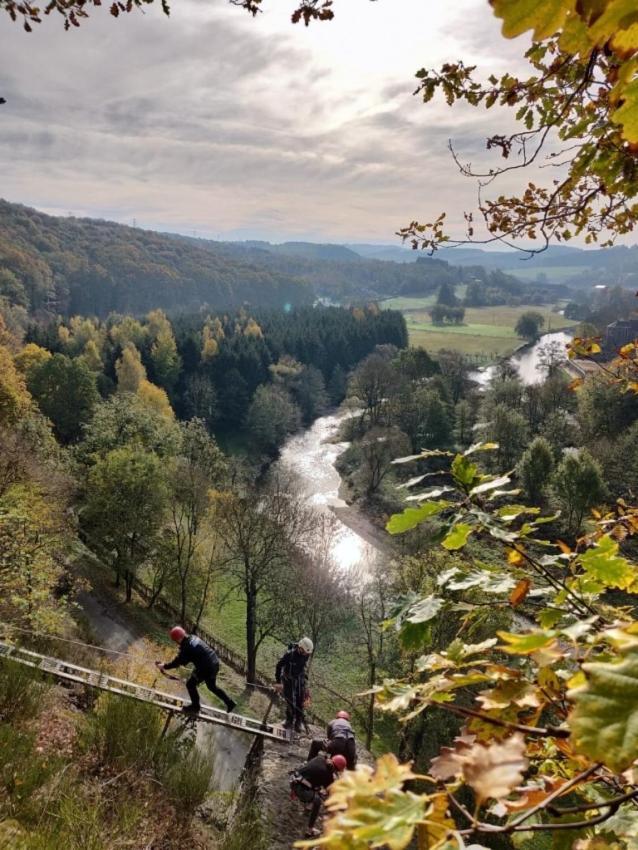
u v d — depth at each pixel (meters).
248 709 24.39
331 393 102.75
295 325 122.25
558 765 1.99
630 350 4.83
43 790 6.06
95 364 81.06
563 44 0.88
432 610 1.96
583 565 1.97
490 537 2.20
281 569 31.28
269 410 75.56
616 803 1.00
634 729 0.73
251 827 7.07
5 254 156.62
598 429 60.12
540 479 45.97
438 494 2.17
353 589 32.31
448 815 0.95
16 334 87.31
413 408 71.12
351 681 27.56
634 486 46.78
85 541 39.56
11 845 4.82
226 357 89.06
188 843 6.57
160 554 34.62
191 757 8.05
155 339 92.12
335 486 61.09
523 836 1.30
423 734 19.80
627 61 0.79
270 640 35.47
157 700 9.28
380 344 122.00
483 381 107.19
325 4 3.50
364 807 0.91
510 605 2.07
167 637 31.11
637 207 3.57
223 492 37.56
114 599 33.00
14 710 7.60
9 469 26.69
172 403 86.38
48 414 59.97
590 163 2.99
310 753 7.71
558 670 1.58
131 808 6.35
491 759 0.97
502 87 3.45
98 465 34.16
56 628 19.91
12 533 21.42
